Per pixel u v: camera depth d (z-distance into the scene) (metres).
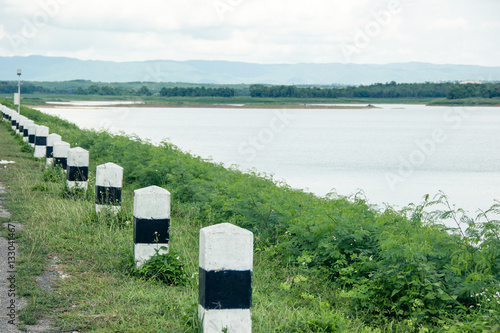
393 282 6.39
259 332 4.88
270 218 9.30
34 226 8.20
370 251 7.65
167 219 6.47
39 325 4.75
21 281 5.79
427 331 5.55
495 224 7.27
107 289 5.75
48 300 5.28
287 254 8.15
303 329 5.12
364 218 9.05
